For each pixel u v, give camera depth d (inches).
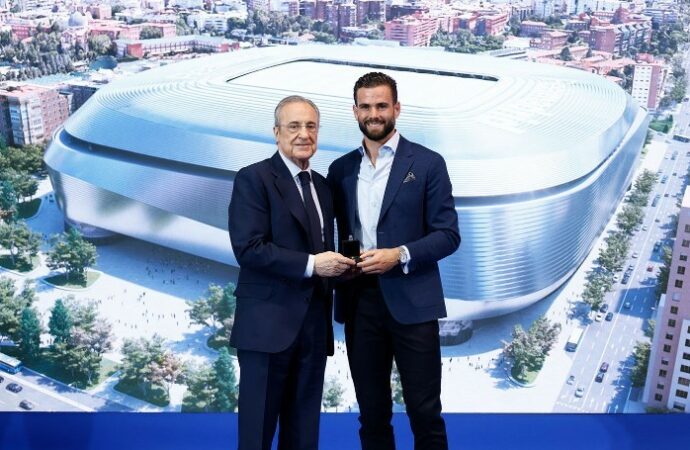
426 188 75.5
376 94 73.0
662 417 120.3
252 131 220.5
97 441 111.5
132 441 111.7
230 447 110.7
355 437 112.7
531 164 207.0
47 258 214.1
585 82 229.9
